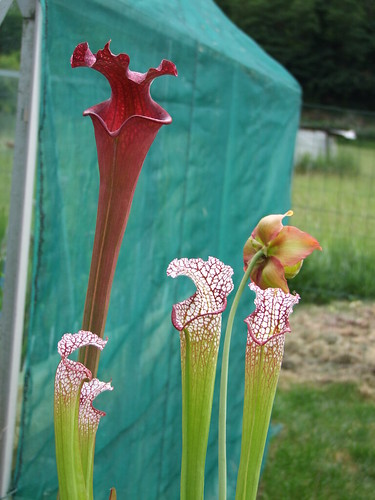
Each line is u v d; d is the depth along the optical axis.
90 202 1.67
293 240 0.74
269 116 3.43
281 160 3.93
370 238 7.62
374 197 9.41
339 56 20.98
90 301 0.68
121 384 1.98
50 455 1.63
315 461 3.72
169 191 2.17
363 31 20.44
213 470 2.93
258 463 0.72
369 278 6.75
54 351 1.57
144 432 2.23
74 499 0.69
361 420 4.41
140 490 2.25
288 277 0.75
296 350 5.61
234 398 3.20
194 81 2.25
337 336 5.88
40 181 1.38
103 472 1.93
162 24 1.90
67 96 1.49
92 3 1.51
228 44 2.69
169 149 2.12
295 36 20.72
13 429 1.50
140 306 2.06
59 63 1.43
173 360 2.46
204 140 2.45
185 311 0.72
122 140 0.66
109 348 1.86
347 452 3.90
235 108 2.79
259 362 0.71
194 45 2.20
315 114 20.72
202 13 2.68
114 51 1.66
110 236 0.67
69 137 1.52
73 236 1.59
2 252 2.85
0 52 1.59
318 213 8.70
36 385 1.51
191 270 0.71
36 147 1.46
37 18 1.39
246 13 20.36
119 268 1.86
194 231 2.47
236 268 3.09
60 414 0.68
